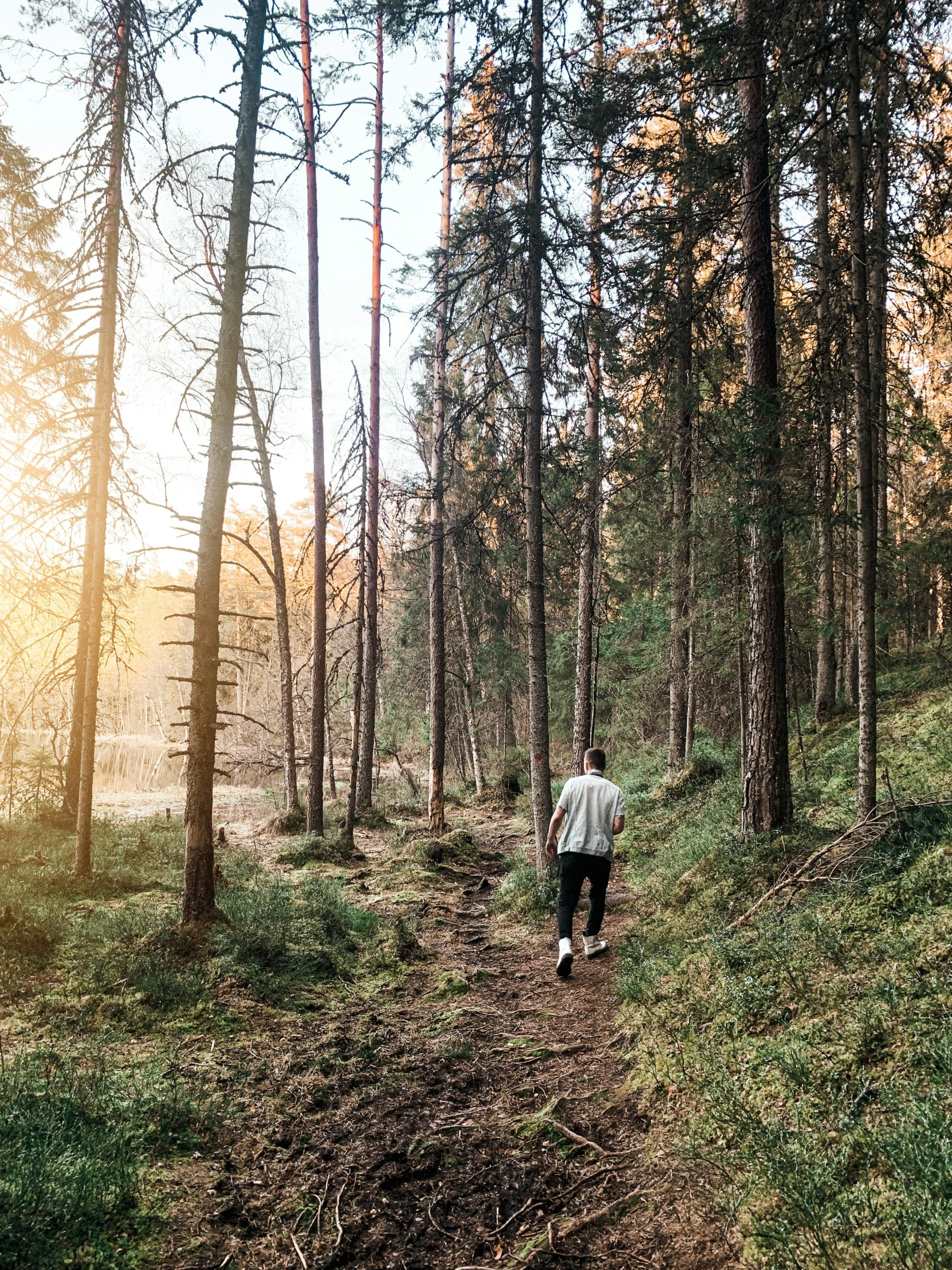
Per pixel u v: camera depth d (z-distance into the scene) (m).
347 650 15.77
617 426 11.04
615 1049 4.77
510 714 27.22
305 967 6.38
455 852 12.34
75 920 6.75
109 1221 3.04
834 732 11.59
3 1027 4.73
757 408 6.25
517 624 20.50
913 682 11.68
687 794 12.34
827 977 4.02
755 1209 2.77
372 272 16.56
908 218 5.93
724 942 4.94
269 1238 3.15
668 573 13.70
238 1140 3.83
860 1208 2.49
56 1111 3.58
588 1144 3.72
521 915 8.50
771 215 7.62
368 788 17.05
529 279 9.28
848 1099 3.06
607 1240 3.04
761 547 6.88
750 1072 3.56
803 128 5.89
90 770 8.59
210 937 6.30
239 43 6.95
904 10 5.04
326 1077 4.57
